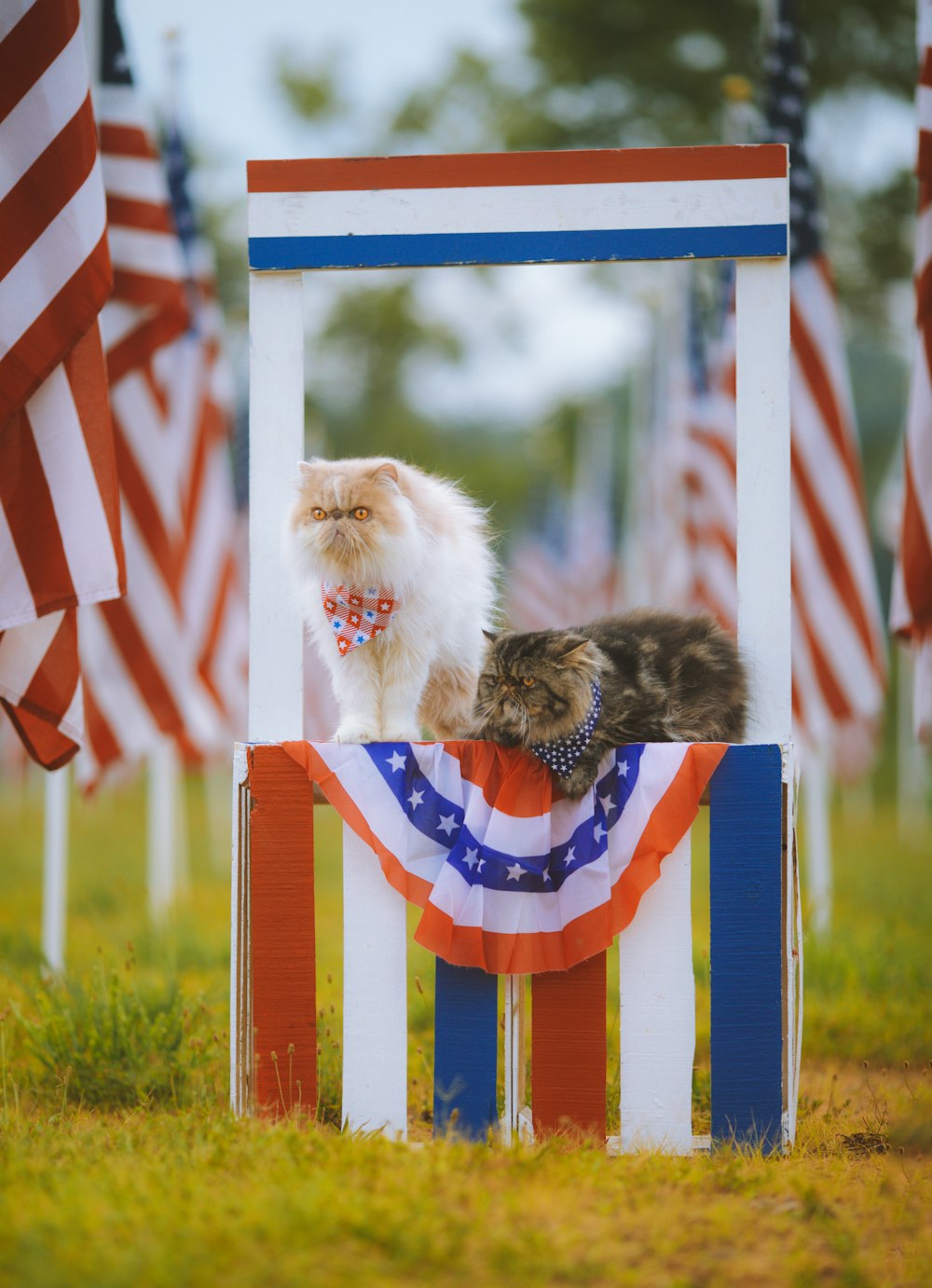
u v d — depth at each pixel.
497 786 4.36
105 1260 2.96
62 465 5.05
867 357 31.25
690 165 4.56
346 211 4.62
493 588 5.65
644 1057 4.30
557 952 4.23
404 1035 4.32
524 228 4.59
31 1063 5.40
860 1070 5.88
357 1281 2.94
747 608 4.59
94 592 5.05
